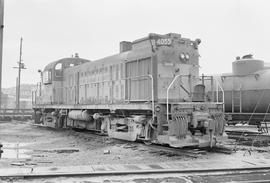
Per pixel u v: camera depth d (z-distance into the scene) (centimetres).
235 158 1030
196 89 1270
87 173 778
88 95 1803
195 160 997
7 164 940
